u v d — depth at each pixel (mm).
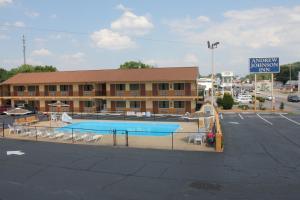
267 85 131000
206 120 34562
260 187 14852
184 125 39188
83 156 21516
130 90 52312
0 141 28281
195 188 14789
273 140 27594
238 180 15961
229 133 31531
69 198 13703
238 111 53094
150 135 31203
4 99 60406
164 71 53875
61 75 59375
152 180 16062
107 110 53812
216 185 15203
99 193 14258
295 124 38094
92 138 28281
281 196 13641
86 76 56500
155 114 50906
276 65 55531
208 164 19234
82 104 55656
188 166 18734
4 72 87688
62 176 16922
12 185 15523
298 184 15289
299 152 22672
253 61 56156
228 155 21750
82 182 15859
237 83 170250
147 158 20844
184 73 51594
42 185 15469
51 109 57406
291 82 129750
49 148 24578
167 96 50125
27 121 39688
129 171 17734
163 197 13648
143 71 55344
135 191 14453
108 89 53344
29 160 20484
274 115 48375
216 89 111875
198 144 25922
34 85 57938
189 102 49969
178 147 24688
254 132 32156
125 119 46188
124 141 27703
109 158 20859
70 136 29688
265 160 20234
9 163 19766
